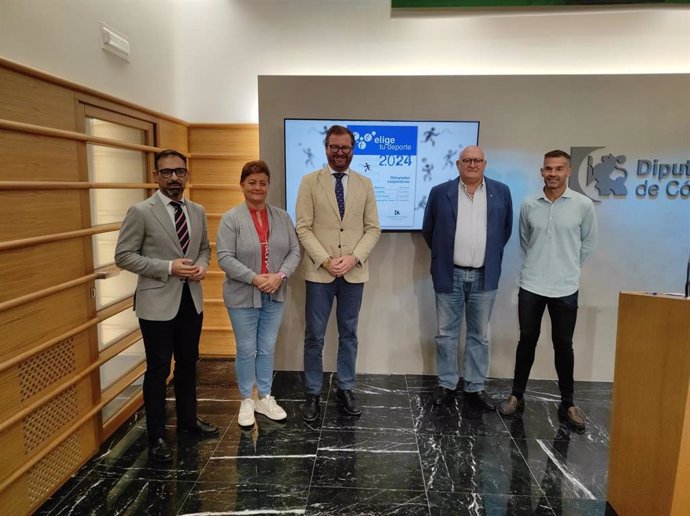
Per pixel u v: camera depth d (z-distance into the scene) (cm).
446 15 317
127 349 284
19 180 176
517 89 308
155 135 304
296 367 344
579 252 265
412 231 319
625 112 305
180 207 226
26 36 186
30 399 185
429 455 234
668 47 315
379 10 327
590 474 220
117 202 272
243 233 242
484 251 273
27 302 181
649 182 310
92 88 223
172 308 220
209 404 291
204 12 339
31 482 188
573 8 308
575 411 268
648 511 168
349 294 266
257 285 240
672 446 155
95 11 237
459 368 340
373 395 305
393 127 308
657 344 165
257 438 249
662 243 314
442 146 309
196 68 346
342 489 206
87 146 230
